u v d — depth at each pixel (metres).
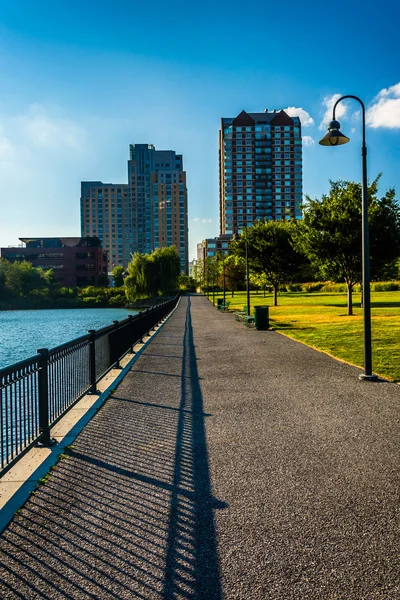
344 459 5.35
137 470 5.14
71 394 7.69
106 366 11.07
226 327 24.56
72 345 7.78
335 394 8.69
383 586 3.06
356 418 7.05
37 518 4.06
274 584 3.10
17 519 4.05
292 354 13.92
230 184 164.12
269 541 3.63
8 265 104.31
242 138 164.25
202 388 9.53
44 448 5.94
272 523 3.91
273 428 6.63
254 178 164.62
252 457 5.48
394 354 13.16
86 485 4.75
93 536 3.75
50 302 102.88
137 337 17.73
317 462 5.28
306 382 9.84
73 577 3.23
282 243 40.91
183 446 5.94
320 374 10.67
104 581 3.18
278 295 73.56
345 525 3.85
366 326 9.98
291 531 3.77
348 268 28.42
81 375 8.46
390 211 28.41
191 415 7.45
